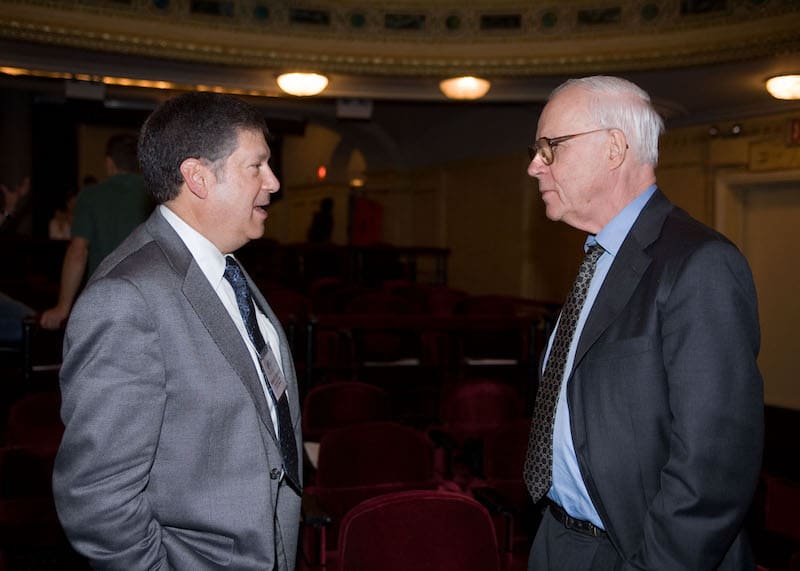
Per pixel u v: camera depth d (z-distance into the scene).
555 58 5.91
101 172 13.37
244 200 1.36
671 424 1.29
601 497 1.34
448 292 7.93
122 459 1.18
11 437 3.06
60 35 5.46
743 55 5.20
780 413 6.59
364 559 1.96
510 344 5.81
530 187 9.27
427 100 7.01
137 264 1.28
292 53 6.16
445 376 5.44
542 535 1.56
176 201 1.36
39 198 12.12
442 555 2.02
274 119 10.38
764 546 2.59
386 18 6.25
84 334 1.20
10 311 4.07
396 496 2.02
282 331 1.59
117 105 10.19
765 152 6.68
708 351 1.23
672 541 1.21
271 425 1.34
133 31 5.70
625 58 5.66
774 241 6.88
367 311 6.07
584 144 1.43
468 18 6.17
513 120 9.17
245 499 1.27
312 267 10.29
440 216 10.95
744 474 1.22
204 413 1.26
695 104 6.93
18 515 2.61
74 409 1.18
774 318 6.89
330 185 13.43
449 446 3.52
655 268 1.33
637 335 1.31
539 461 1.52
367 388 3.84
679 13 5.44
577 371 1.38
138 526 1.19
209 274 1.37
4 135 10.01
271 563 1.28
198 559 1.26
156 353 1.23
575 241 8.60
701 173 7.33
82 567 2.84
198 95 1.36
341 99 7.30
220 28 5.99
